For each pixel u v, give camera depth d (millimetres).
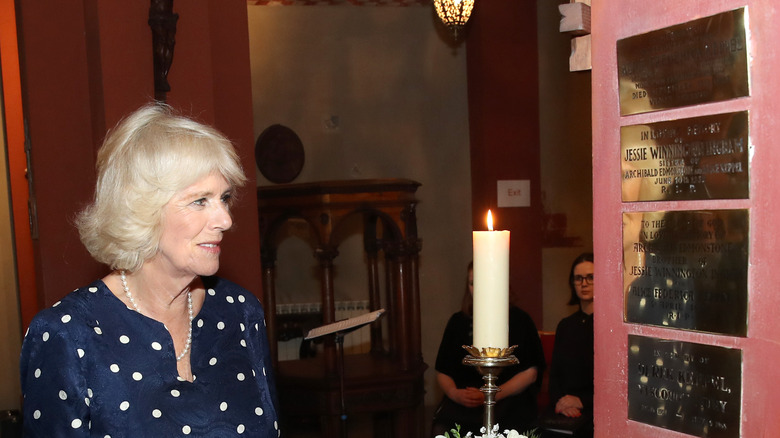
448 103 6957
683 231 1299
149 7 3355
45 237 3566
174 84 3465
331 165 6750
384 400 5414
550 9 6520
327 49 6734
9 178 5352
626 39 1382
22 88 3748
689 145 1283
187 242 1264
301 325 6492
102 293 1320
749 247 1203
